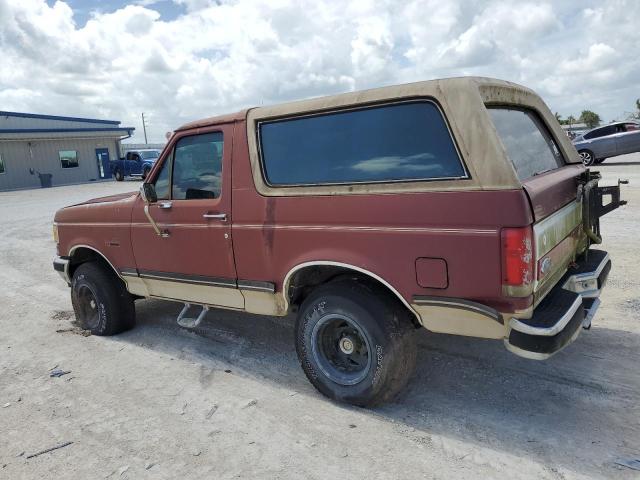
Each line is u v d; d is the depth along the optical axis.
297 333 3.88
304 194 3.66
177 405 3.93
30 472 3.21
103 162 38.59
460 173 3.07
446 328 3.23
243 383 4.24
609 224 9.12
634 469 2.91
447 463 3.06
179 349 5.04
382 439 3.33
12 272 9.02
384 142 3.37
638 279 6.09
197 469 3.14
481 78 3.30
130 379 4.44
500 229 2.91
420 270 3.20
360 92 3.49
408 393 3.91
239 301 4.23
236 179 4.02
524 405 3.64
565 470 2.94
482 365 4.27
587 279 3.74
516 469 2.97
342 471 3.04
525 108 4.06
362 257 3.42
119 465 3.23
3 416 3.91
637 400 3.61
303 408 3.78
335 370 3.76
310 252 3.64
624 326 4.84
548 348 2.94
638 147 19.44
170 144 4.50
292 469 3.09
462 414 3.58
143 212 4.75
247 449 3.31
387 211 3.29
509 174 2.90
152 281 4.87
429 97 3.18
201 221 4.27
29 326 6.03
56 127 36.75
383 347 3.45
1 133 32.19
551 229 3.23
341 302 3.54
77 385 4.37
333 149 3.59
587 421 3.40
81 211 5.38
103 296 5.35
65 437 3.58
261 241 3.90
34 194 27.05
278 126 3.85
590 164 19.94
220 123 4.12
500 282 2.95
